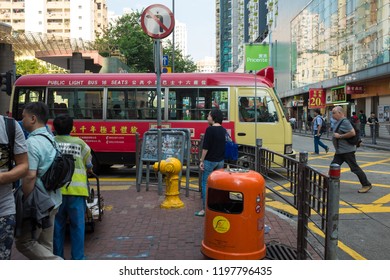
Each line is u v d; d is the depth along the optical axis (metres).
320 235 5.70
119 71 28.58
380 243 5.49
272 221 6.25
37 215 3.33
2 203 2.89
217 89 10.68
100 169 11.60
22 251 3.47
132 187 8.85
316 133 16.23
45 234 3.73
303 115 45.94
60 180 3.55
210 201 4.20
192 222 6.06
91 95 10.98
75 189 4.20
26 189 3.36
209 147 6.23
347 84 30.41
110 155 10.91
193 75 10.84
